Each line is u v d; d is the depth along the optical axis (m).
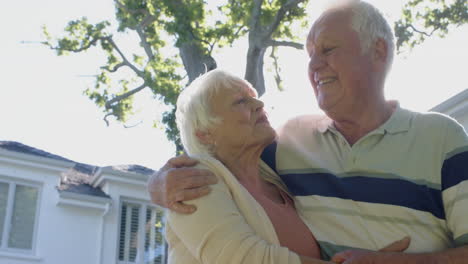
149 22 13.20
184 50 11.55
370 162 2.25
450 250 1.96
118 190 12.04
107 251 11.56
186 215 1.94
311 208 2.25
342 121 2.41
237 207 2.02
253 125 2.27
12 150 11.33
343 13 2.41
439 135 2.24
